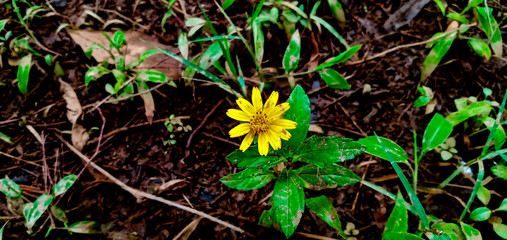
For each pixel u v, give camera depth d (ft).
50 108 0.72
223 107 0.74
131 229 0.64
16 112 0.72
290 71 0.72
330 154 0.55
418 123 0.71
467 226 0.58
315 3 0.78
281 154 0.58
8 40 0.76
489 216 0.60
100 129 0.71
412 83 0.74
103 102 0.72
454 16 0.73
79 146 0.69
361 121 0.72
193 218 0.65
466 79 0.74
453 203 0.65
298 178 0.56
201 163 0.69
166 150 0.70
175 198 0.67
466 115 0.66
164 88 0.74
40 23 0.79
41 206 0.61
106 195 0.67
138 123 0.72
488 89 0.68
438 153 0.69
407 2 0.76
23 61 0.71
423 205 0.66
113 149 0.70
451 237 0.57
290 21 0.76
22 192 0.66
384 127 0.71
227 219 0.65
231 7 0.81
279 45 0.78
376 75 0.75
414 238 0.54
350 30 0.79
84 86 0.74
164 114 0.72
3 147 0.69
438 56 0.71
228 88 0.69
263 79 0.73
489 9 0.70
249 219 0.65
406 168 0.68
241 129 0.57
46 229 0.63
